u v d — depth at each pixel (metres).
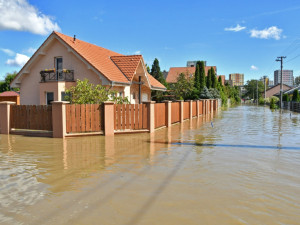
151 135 10.91
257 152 7.56
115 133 10.84
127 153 7.37
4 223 3.36
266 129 13.24
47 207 3.82
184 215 3.56
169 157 6.88
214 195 4.25
